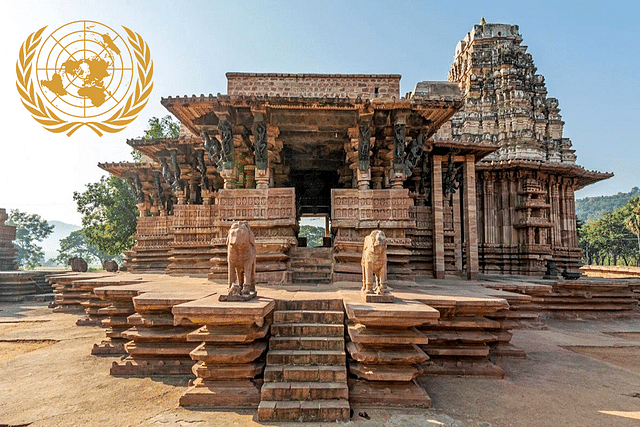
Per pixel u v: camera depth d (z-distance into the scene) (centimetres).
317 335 742
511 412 611
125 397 663
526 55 2738
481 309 786
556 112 2692
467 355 786
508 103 2584
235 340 643
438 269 1551
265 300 736
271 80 1484
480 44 2780
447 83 1404
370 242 765
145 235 2075
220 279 1229
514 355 917
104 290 923
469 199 1603
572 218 2436
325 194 2466
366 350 658
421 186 1736
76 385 718
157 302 768
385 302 728
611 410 622
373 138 1366
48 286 2342
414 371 648
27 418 579
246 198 1255
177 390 697
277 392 614
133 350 779
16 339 1097
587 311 1570
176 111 1273
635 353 1014
